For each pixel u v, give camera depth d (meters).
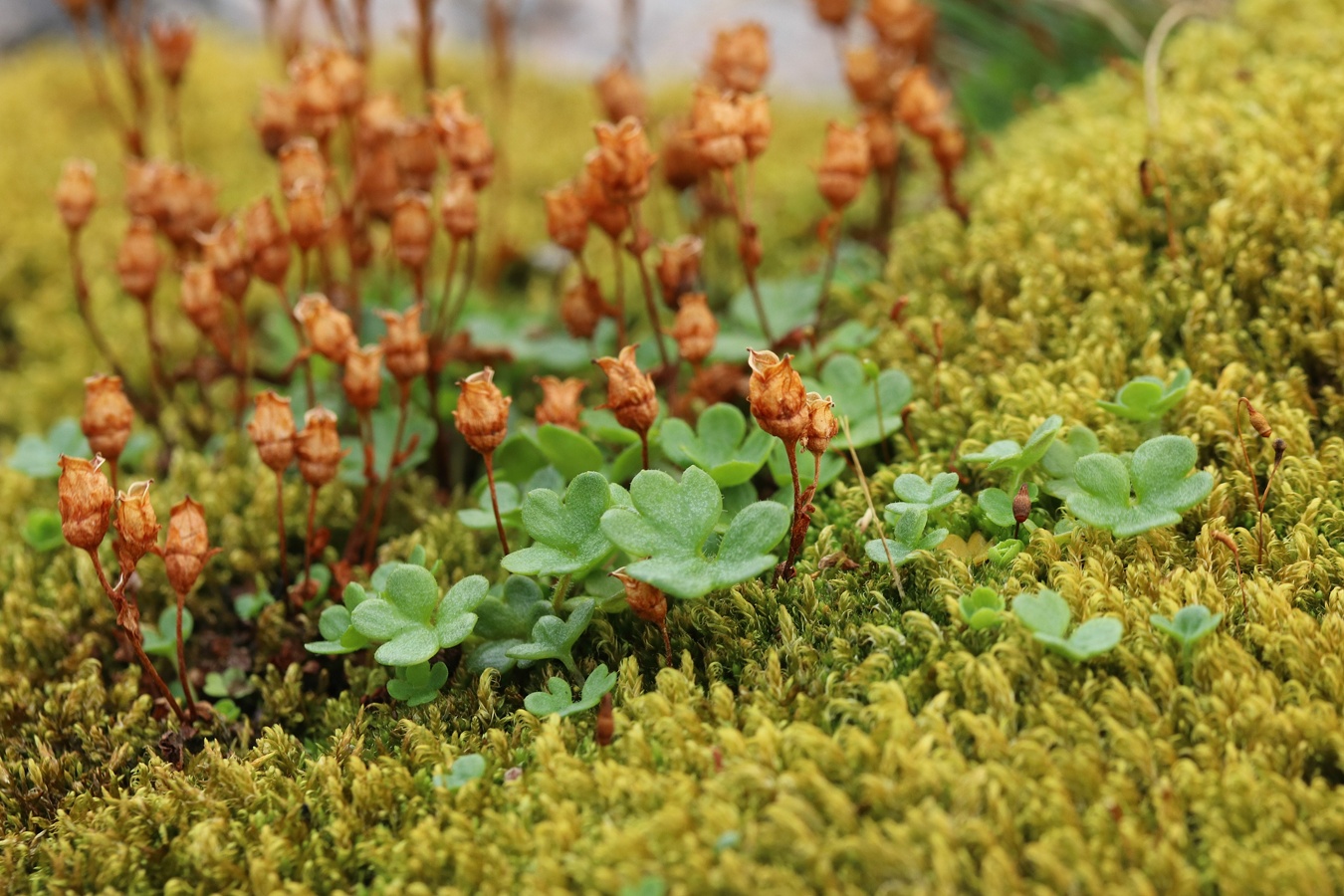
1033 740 0.16
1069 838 0.15
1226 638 0.16
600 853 0.16
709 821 0.16
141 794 0.17
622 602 0.17
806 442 0.17
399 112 0.21
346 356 0.19
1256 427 0.17
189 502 0.17
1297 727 0.16
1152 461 0.17
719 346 0.21
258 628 0.19
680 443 0.18
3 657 0.19
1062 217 0.21
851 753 0.16
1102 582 0.17
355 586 0.18
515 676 0.18
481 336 0.22
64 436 0.20
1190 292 0.19
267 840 0.16
